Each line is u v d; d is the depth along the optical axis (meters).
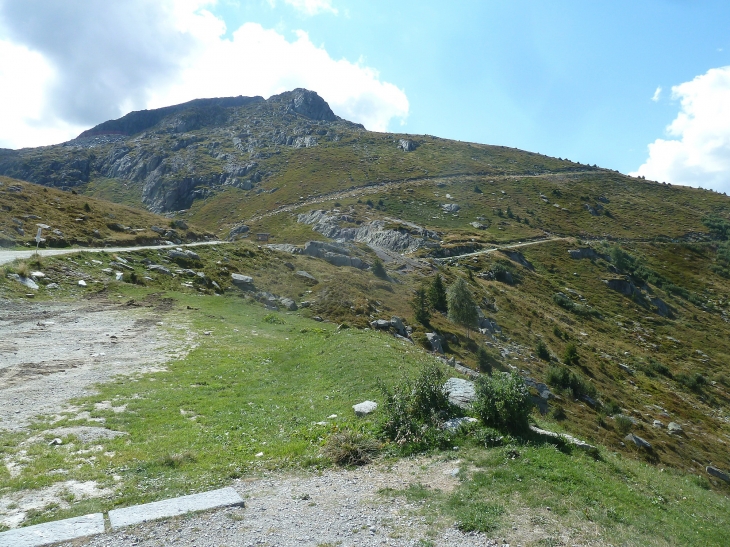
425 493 9.91
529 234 157.25
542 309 91.81
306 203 192.12
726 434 56.47
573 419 43.00
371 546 7.90
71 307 35.16
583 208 195.88
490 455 11.59
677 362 87.31
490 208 182.75
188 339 29.67
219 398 18.55
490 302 78.94
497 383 13.73
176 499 9.74
